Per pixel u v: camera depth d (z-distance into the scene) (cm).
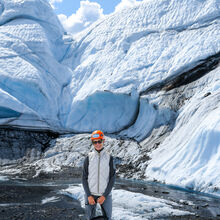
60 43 2189
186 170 736
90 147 1269
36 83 1524
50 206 501
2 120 1300
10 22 1923
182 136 936
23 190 662
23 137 1341
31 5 2016
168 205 504
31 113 1405
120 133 1405
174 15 1752
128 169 984
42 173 969
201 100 1045
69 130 1546
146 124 1278
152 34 1727
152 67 1495
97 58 1828
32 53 1742
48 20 2142
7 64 1538
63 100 1689
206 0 1683
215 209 482
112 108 1498
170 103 1225
